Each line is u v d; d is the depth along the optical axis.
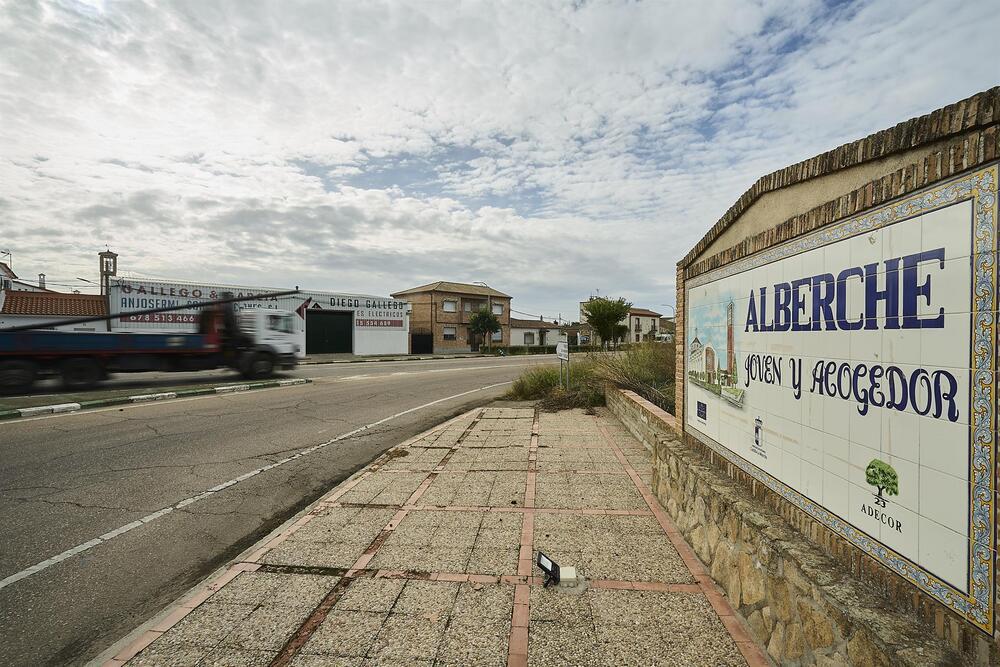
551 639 2.72
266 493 5.44
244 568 3.57
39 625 3.03
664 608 3.00
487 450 7.00
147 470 6.15
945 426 1.66
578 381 12.20
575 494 5.07
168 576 3.64
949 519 1.64
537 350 47.31
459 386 15.35
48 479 5.75
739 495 3.14
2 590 3.42
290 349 16.48
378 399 12.45
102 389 12.80
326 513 4.64
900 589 1.85
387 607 3.06
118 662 2.59
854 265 2.12
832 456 2.28
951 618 1.63
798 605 2.28
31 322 24.62
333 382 16.03
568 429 8.41
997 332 1.47
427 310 42.94
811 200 2.60
